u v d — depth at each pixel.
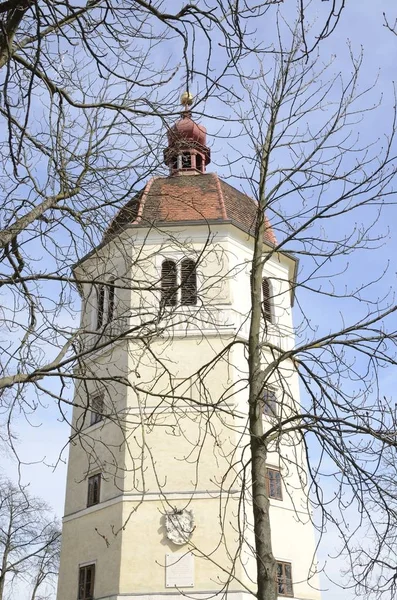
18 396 8.61
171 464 24.06
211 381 25.47
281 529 24.20
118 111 10.27
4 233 8.88
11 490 36.75
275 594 8.24
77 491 26.53
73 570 24.78
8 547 38.59
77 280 9.61
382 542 9.29
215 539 22.58
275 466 25.19
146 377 25.73
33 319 9.97
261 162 10.57
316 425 9.14
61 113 9.58
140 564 22.47
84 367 9.98
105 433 25.91
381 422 9.36
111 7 9.13
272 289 29.31
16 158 9.06
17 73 9.45
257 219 10.50
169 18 8.98
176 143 10.77
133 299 24.70
